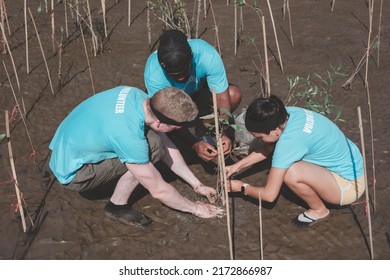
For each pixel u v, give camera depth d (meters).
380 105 4.89
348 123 4.66
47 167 4.18
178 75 3.62
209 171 4.20
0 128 4.59
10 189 3.95
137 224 3.65
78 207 3.81
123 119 3.16
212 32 6.18
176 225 3.68
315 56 5.73
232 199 3.90
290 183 3.42
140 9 6.73
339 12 6.66
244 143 4.25
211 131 4.20
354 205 3.80
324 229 3.63
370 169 4.13
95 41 5.70
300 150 3.28
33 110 4.85
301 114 3.35
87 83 5.28
